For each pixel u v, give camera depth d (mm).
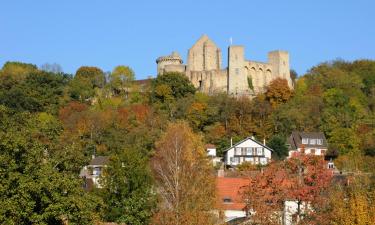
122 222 69312
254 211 59438
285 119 159750
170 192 74688
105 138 139375
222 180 87688
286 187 57062
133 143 132875
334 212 56688
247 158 142125
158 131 139750
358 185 70312
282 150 144000
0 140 50875
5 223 47906
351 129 153875
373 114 168125
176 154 85812
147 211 69438
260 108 164500
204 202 70562
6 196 49188
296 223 56562
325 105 171000
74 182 52562
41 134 62625
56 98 172125
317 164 57625
